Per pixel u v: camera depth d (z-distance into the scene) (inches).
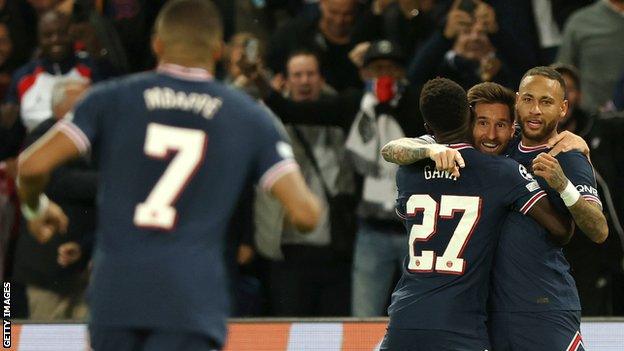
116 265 559.2
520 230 753.6
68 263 1076.5
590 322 951.6
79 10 1268.5
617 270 1047.6
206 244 565.6
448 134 762.2
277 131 589.3
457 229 745.0
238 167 577.3
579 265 1043.3
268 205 1095.0
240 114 582.9
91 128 574.2
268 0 1327.5
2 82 1318.9
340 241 1107.9
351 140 1104.2
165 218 562.3
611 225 1042.1
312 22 1255.5
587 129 1080.2
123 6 1309.1
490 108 784.3
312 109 1106.1
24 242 1082.7
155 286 555.2
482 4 1198.9
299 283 1105.4
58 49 1210.6
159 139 571.8
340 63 1233.4
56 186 1059.3
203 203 569.0
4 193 1165.1
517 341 754.2
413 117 1104.8
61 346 987.9
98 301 560.7
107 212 566.9
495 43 1283.2
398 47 1113.4
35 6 1369.3
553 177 720.3
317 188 1107.3
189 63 589.0
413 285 753.0
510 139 797.9
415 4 1255.5
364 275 1091.9
